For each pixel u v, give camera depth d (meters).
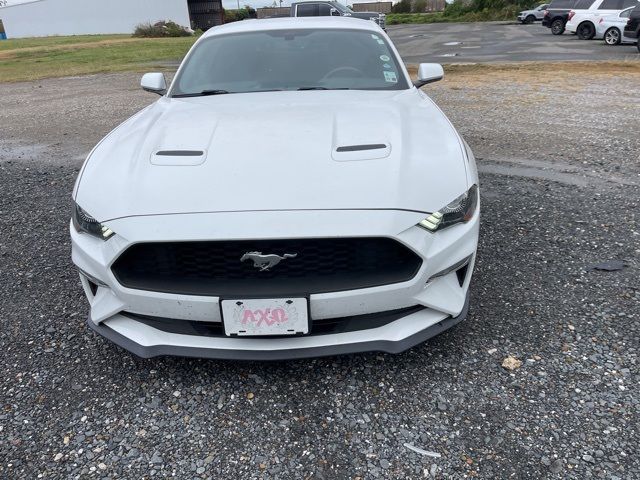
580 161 5.08
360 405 2.16
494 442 1.95
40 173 5.52
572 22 20.06
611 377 2.24
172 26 39.09
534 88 9.16
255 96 3.18
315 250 2.08
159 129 2.71
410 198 2.13
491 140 5.94
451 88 9.43
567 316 2.67
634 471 1.80
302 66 3.46
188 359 2.47
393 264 2.13
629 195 4.19
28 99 10.87
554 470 1.82
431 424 2.05
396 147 2.38
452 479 1.81
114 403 2.21
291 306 2.06
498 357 2.39
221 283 2.11
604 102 7.77
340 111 2.81
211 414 2.15
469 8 44.62
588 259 3.23
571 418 2.04
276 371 2.38
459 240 2.21
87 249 2.24
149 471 1.89
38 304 2.98
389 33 30.23
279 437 2.02
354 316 2.16
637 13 14.83
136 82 12.56
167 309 2.14
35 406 2.20
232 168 2.26
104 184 2.32
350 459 1.91
